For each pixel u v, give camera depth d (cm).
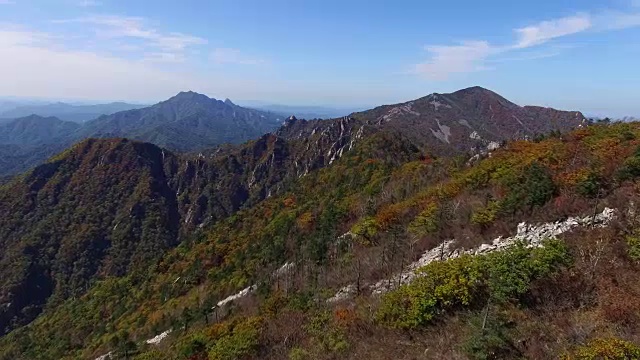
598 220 1823
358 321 1783
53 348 6184
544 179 2227
